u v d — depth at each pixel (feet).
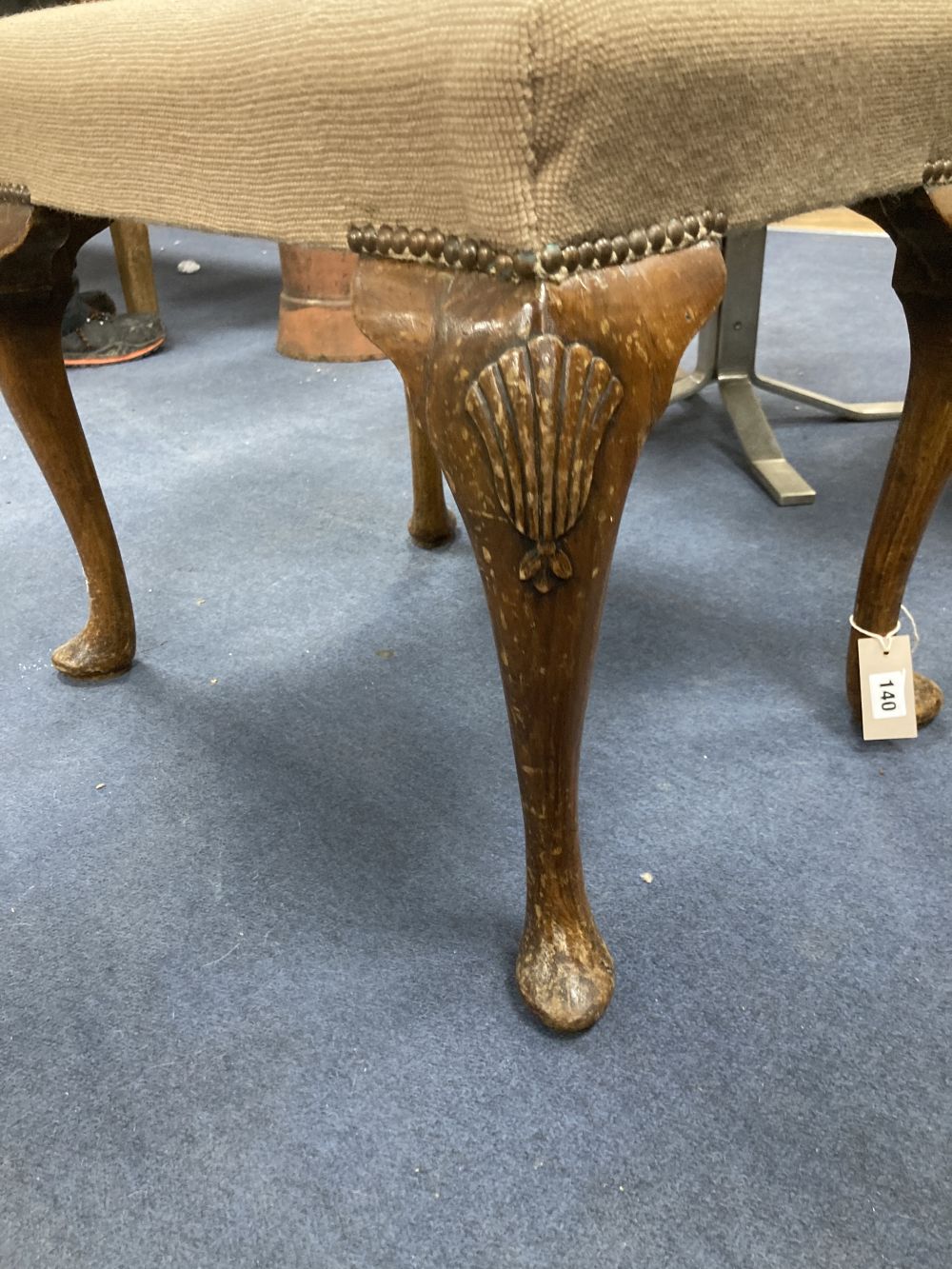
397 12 1.14
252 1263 1.47
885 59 1.44
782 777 2.40
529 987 1.78
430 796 2.40
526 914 1.83
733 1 1.21
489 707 2.72
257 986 1.92
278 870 2.19
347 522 3.83
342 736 2.62
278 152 1.38
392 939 2.01
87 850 2.27
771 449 4.15
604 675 2.82
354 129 1.25
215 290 7.64
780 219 1.47
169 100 1.49
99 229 2.27
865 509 3.76
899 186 1.65
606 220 1.20
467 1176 1.57
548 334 1.17
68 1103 1.71
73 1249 1.50
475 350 1.21
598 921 2.02
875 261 7.41
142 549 3.65
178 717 2.72
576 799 1.68
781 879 2.11
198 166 1.52
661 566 3.41
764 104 1.30
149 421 4.97
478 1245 1.48
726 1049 1.76
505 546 1.33
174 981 1.94
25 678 2.92
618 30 1.06
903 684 2.38
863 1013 1.82
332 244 1.39
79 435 2.59
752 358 4.59
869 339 5.69
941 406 2.08
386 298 1.33
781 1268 1.43
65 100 1.67
